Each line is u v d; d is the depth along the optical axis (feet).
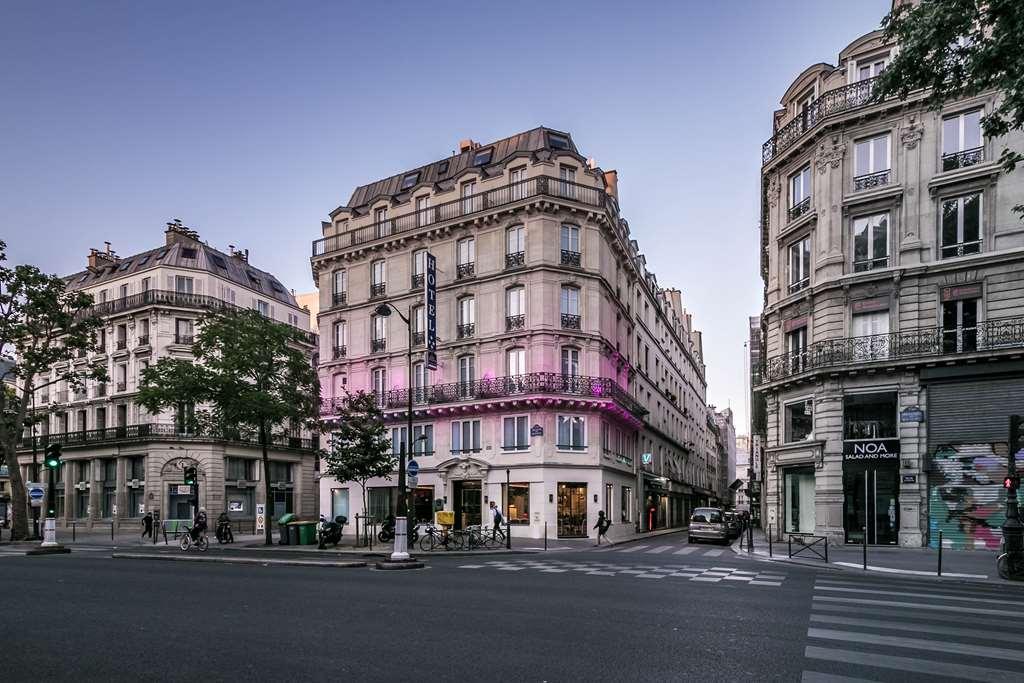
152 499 148.87
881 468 80.12
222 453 156.25
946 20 36.19
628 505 132.98
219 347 104.12
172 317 159.43
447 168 132.87
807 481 89.86
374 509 122.72
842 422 83.20
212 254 175.32
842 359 83.25
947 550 73.36
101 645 24.44
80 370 168.35
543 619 29.43
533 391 107.45
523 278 111.55
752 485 147.02
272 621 29.04
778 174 98.89
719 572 51.72
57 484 167.63
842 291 85.20
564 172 115.34
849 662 21.95
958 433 75.97
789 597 36.76
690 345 247.50
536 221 111.86
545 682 19.52
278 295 190.70
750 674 20.47
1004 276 75.66
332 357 132.26
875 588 41.45
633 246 152.25
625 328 139.74
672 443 191.42
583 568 55.62
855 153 86.74
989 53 35.91
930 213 80.64
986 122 39.55
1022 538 48.01
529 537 105.81
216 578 47.62
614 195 144.77
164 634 26.35
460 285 117.70
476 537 83.05
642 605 33.55
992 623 28.73
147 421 154.10
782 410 94.07
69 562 65.41
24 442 171.42
